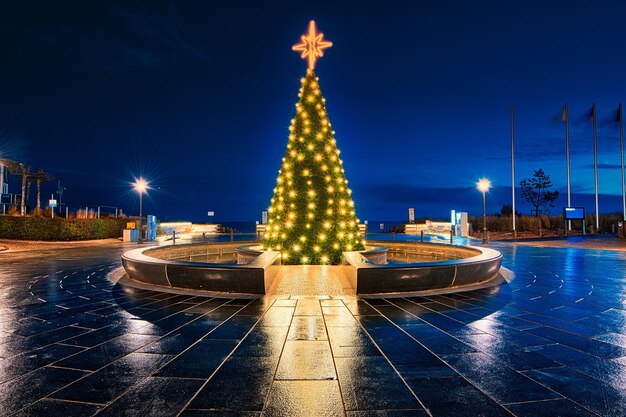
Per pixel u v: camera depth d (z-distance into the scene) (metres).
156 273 8.73
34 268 12.77
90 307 7.07
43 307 7.11
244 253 12.26
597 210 37.06
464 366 4.30
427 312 6.67
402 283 8.05
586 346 4.96
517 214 46.03
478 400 3.51
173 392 3.67
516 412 3.30
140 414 3.27
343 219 11.55
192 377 4.00
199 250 14.44
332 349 4.85
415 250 14.72
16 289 8.94
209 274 8.16
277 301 7.43
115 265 13.55
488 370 4.19
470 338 5.29
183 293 8.12
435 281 8.31
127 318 6.30
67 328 5.77
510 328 5.75
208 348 4.88
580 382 3.89
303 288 8.37
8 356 4.62
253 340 5.20
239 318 6.28
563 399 3.54
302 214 11.30
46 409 3.35
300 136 11.73
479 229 41.12
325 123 11.91
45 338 5.30
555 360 4.48
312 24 12.19
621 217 42.38
